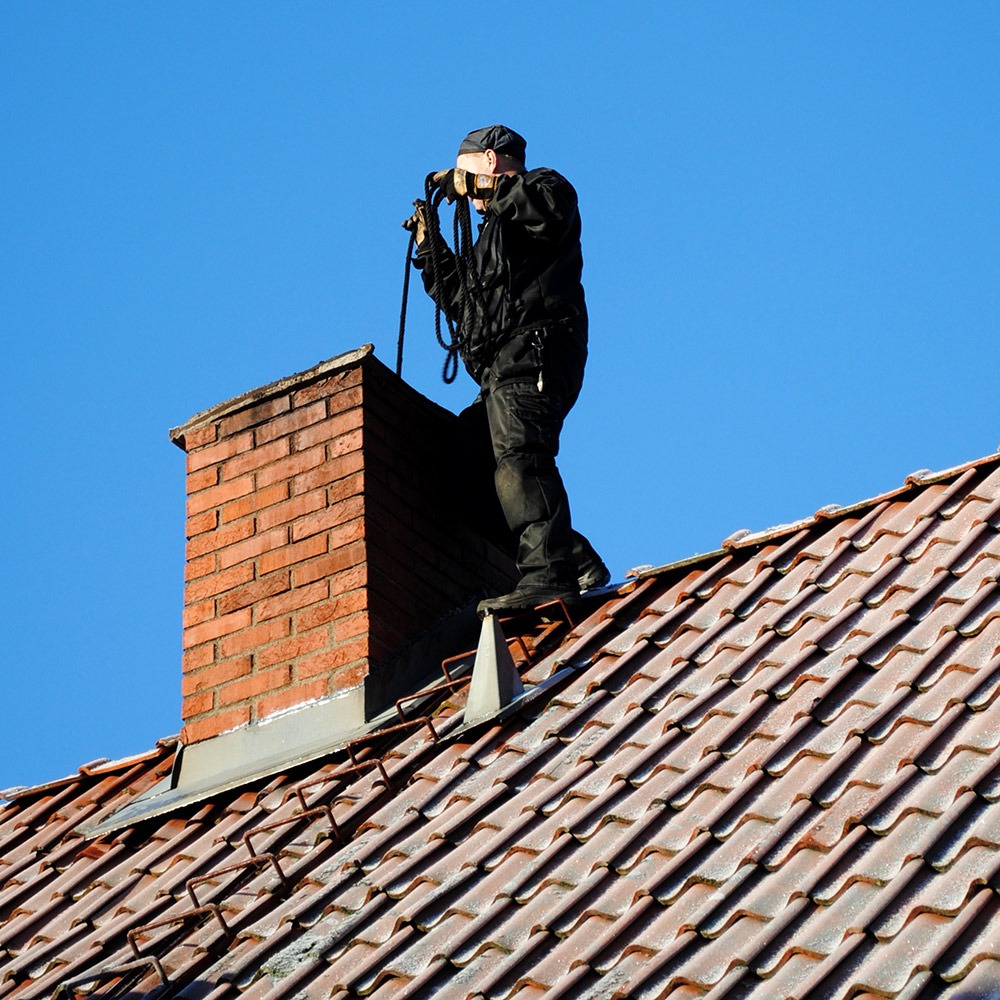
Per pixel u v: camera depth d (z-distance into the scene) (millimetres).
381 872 27859
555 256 35344
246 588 35531
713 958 22391
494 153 36094
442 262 36281
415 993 24328
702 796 26078
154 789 34938
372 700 33219
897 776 24375
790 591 31328
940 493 32375
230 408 37156
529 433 34312
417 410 36906
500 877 26234
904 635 28312
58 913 31500
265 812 31734
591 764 28203
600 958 23375
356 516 34656
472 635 35531
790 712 27375
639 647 31328
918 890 22078
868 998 20641
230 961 27266
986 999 19812
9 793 37344
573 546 34906
